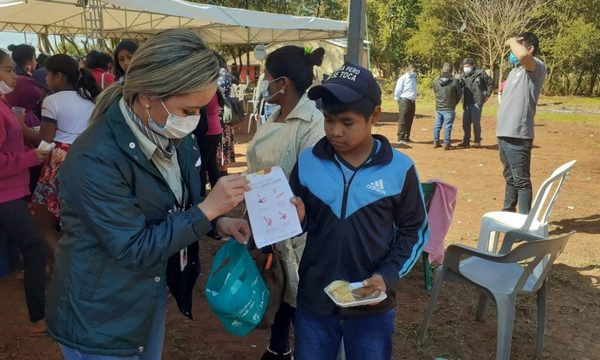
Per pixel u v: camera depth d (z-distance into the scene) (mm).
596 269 5102
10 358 3422
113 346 1826
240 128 15430
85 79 4340
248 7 22828
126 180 1745
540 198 4352
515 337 3836
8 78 4188
